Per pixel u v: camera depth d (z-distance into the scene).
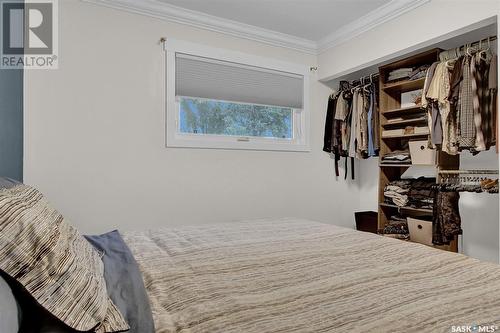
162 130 2.88
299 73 3.60
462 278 1.12
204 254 1.41
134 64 2.76
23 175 2.36
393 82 3.34
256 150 3.35
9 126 2.26
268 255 1.40
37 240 0.76
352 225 3.99
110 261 1.20
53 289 0.75
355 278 1.12
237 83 3.26
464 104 2.44
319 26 3.23
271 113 3.58
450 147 2.57
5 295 0.68
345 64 3.35
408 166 3.28
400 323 0.80
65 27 2.50
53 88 2.46
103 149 2.64
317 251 1.46
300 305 0.91
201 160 3.06
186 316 0.85
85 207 2.58
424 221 2.90
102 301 0.83
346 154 3.65
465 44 2.78
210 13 2.96
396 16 2.79
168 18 2.88
